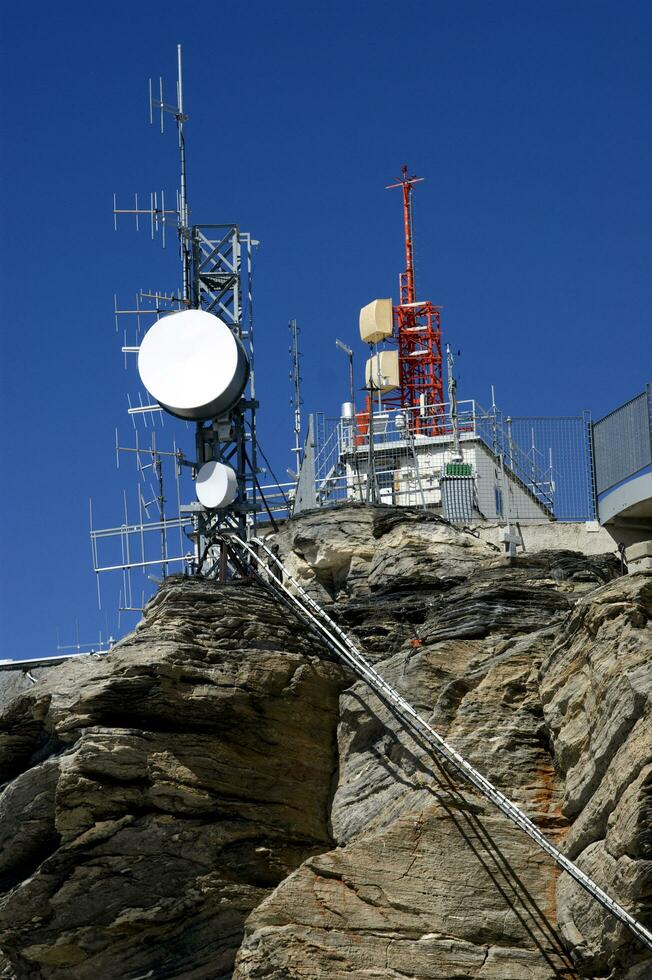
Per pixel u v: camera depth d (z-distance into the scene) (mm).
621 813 32219
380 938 33844
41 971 36656
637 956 32250
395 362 55688
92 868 35875
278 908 33938
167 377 41250
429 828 34844
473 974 33625
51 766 36312
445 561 40594
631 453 41688
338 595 41031
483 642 37250
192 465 41750
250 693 37094
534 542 43188
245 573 40969
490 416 47188
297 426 53469
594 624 34375
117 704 36531
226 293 43344
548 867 34500
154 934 36125
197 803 36156
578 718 34656
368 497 45219
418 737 36031
